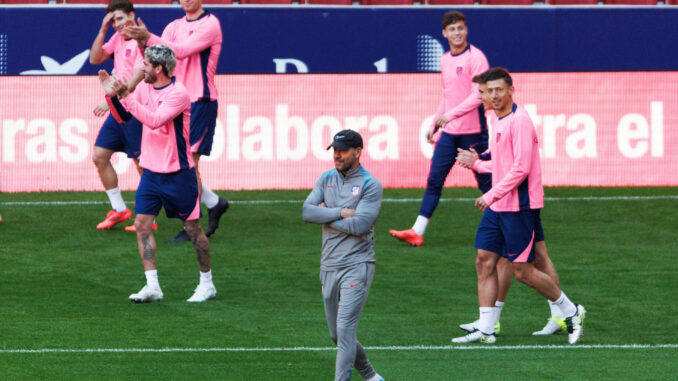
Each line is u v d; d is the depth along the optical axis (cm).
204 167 4881
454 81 3891
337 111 4950
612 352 2666
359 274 2248
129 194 4800
